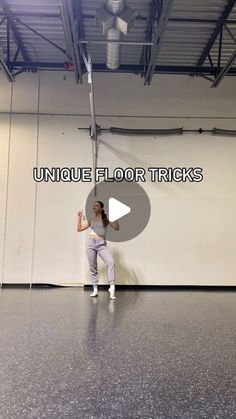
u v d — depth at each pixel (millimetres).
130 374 1914
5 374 1885
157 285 5543
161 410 1513
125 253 5574
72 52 4504
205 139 5785
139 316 3426
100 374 1905
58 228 5594
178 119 5750
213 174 5746
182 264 5590
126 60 5566
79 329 2859
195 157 5758
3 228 5555
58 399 1601
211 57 5469
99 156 5715
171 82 5773
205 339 2623
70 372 1926
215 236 5641
